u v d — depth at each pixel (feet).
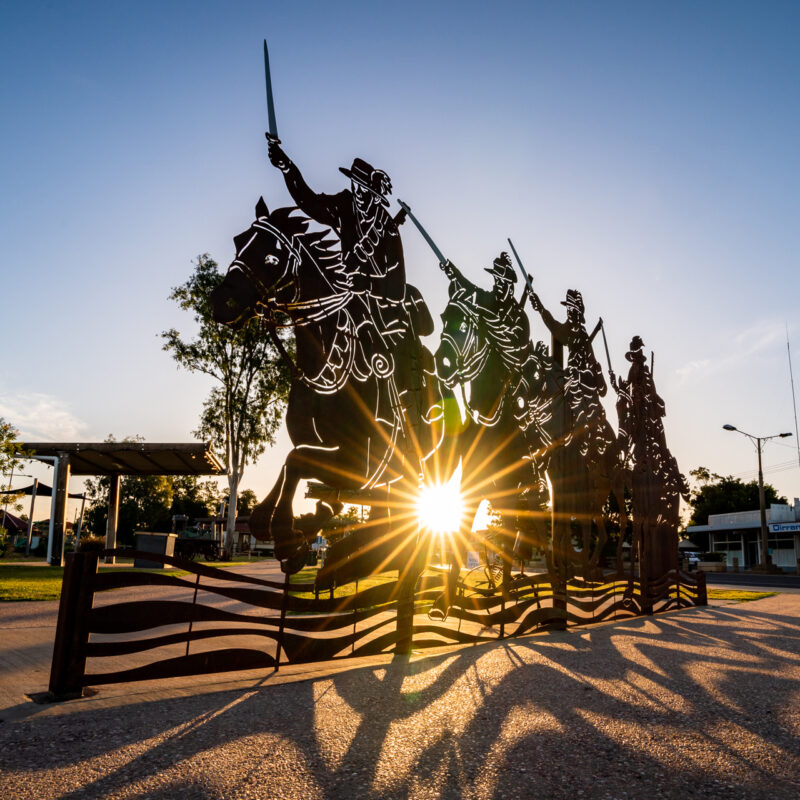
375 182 23.43
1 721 12.94
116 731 12.34
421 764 10.98
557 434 32.86
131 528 191.83
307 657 19.38
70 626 15.08
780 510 163.73
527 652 23.06
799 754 11.69
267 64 20.44
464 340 27.68
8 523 131.03
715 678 18.45
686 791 9.91
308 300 20.54
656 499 40.73
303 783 9.99
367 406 21.45
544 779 10.36
